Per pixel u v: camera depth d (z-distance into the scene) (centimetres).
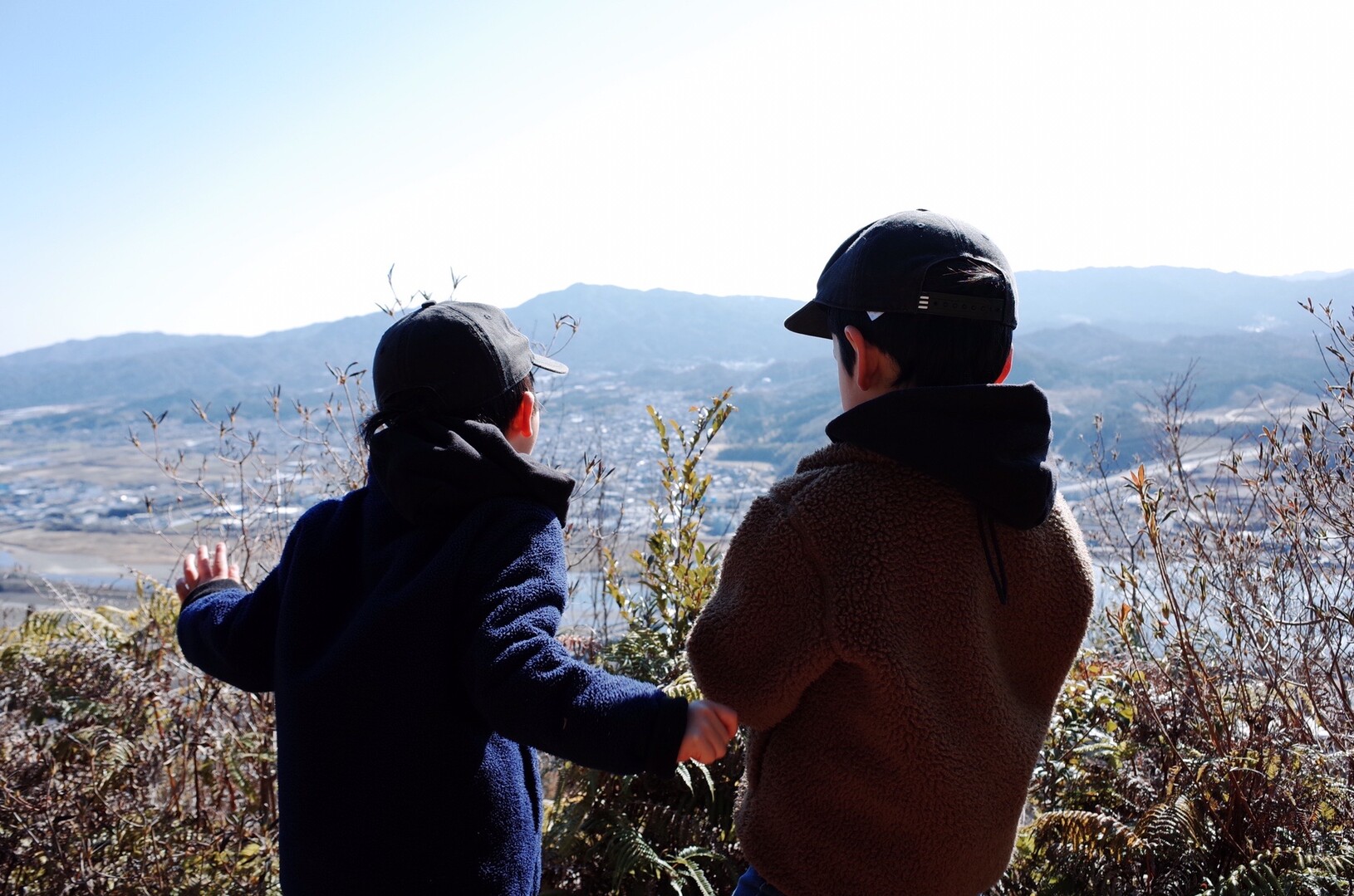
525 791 141
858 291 122
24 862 240
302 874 131
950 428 113
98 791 255
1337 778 221
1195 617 243
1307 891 199
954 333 118
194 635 160
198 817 267
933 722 112
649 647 260
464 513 141
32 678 288
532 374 161
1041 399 116
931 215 126
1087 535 268
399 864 128
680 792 249
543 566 136
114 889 239
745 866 231
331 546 149
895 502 115
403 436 143
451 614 132
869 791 115
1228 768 215
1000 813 120
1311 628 234
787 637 114
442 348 147
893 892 116
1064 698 253
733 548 123
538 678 119
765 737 127
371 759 129
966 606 116
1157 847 209
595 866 238
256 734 287
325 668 133
